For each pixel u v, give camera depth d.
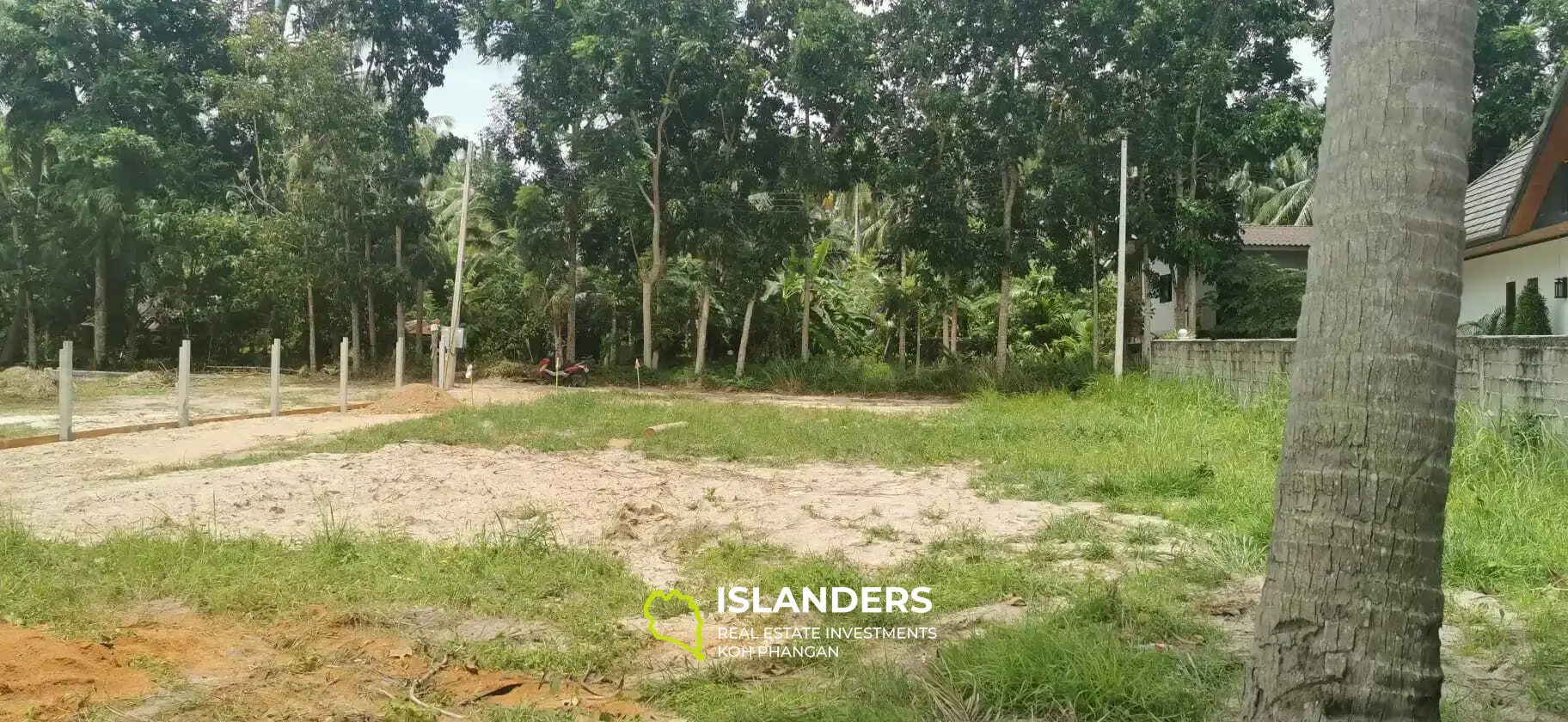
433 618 4.46
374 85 26.75
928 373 24.06
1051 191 21.83
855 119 22.97
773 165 24.94
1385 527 2.50
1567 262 14.42
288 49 24.39
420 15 26.14
